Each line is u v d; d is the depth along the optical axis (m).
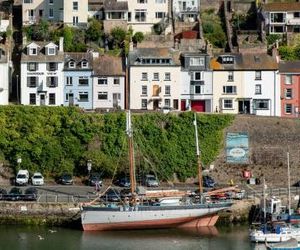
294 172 179.62
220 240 145.38
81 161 175.75
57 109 179.50
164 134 178.50
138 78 198.38
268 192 165.88
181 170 177.25
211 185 173.38
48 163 175.88
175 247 141.00
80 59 198.75
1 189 162.88
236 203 157.38
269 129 181.12
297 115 199.25
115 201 155.88
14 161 175.75
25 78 197.12
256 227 146.88
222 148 180.00
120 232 150.50
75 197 159.38
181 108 199.25
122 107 198.25
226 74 199.38
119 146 176.50
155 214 151.38
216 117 180.62
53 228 152.38
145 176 174.38
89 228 150.62
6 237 145.75
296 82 199.88
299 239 141.38
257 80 199.38
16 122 178.50
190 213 152.50
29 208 153.88
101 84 198.00
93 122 178.25
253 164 179.75
